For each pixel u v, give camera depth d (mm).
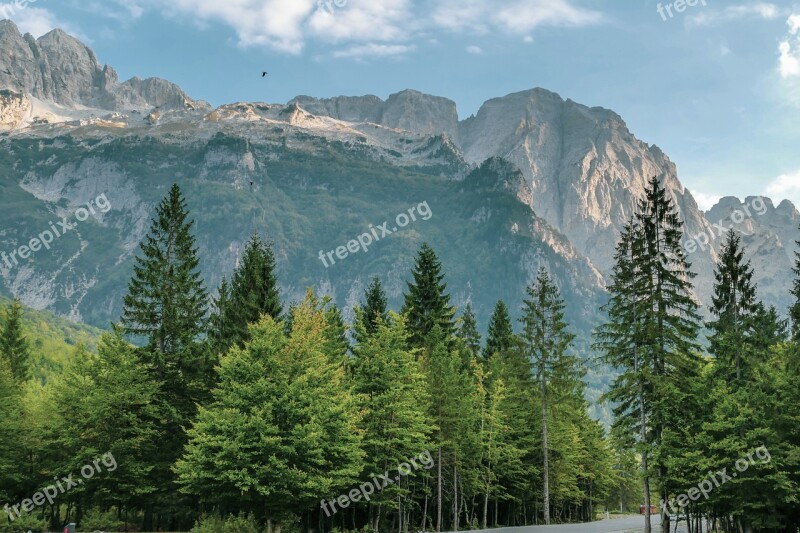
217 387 61094
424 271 82125
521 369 79375
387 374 57469
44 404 64312
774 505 50906
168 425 60469
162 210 68000
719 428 51438
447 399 66688
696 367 53469
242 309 68188
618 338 55625
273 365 50812
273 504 48406
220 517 54250
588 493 106000
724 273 57688
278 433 49125
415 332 76500
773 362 58812
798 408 52938
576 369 76062
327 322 64562
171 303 64312
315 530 59906
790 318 65688
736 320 56812
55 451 59312
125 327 63312
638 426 54969
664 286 55406
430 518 75812
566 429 82688
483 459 76875
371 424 56812
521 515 93125
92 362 61562
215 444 47500
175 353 62750
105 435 57406
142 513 66625
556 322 78062
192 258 68062
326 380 53656
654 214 56250
